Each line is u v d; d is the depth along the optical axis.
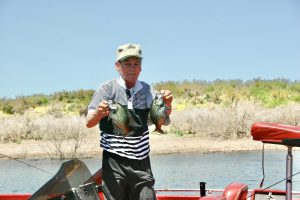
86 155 20.73
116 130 4.77
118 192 4.90
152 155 20.58
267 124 4.84
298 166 15.00
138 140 4.89
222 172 14.66
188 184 12.80
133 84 4.96
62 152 21.06
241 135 24.33
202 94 33.56
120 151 4.84
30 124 26.61
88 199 5.23
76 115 30.77
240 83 36.16
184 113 27.05
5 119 29.47
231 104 28.27
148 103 4.98
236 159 17.94
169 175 14.52
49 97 37.41
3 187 13.50
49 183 5.23
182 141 23.73
